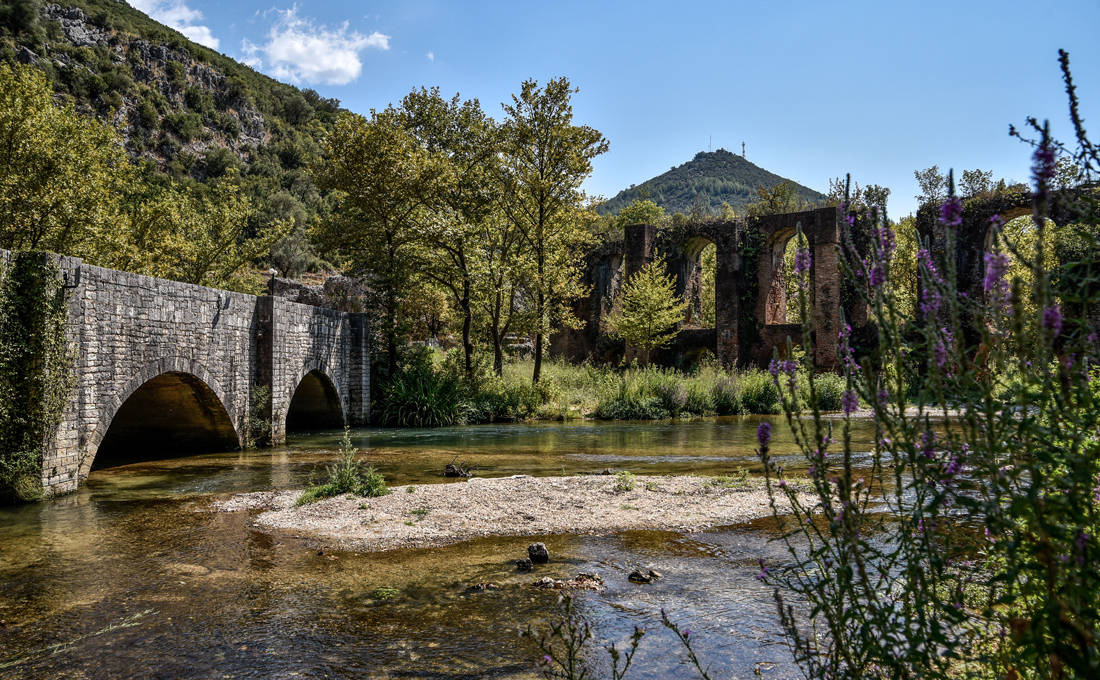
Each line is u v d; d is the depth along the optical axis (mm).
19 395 10594
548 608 5777
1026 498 1769
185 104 93500
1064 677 1808
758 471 12789
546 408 26406
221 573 6898
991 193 28734
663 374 29703
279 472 13617
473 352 30438
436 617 5613
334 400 23109
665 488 10891
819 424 2420
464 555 7512
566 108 26641
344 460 11867
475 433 21188
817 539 7820
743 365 36094
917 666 2195
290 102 115438
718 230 37344
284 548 7832
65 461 11172
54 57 80375
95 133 21000
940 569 2170
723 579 6512
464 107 31438
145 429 16984
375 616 5652
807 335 2514
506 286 27906
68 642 5184
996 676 2406
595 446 17562
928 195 31406
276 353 18469
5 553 7652
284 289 37594
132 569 7039
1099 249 1947
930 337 2166
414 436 20391
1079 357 1854
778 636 4988
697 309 41062
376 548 7812
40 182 18750
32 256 10672
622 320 34125
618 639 5055
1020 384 1934
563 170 27172
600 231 46000
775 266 36844
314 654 4906
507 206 27516
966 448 2094
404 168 25094
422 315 38344
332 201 82188
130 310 12859
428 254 26578
